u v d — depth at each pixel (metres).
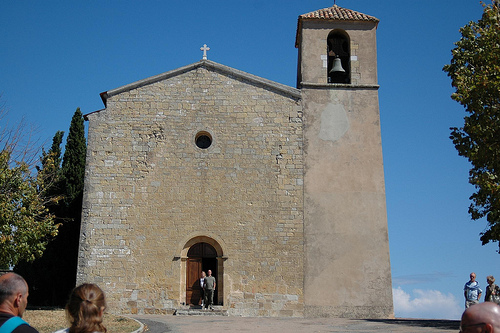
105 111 27.83
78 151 34.47
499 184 20.23
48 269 31.62
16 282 6.43
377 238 27.14
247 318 24.41
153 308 25.77
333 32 30.48
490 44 21.59
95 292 5.95
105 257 26.16
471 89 20.94
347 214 27.34
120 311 25.67
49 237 31.88
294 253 26.73
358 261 26.81
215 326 20.23
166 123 27.88
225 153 27.69
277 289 26.31
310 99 28.75
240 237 26.75
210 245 26.95
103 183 26.95
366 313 26.19
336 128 28.44
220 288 26.34
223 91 28.45
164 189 27.06
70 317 5.82
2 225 21.56
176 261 26.28
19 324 6.05
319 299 26.28
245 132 28.03
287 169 27.72
